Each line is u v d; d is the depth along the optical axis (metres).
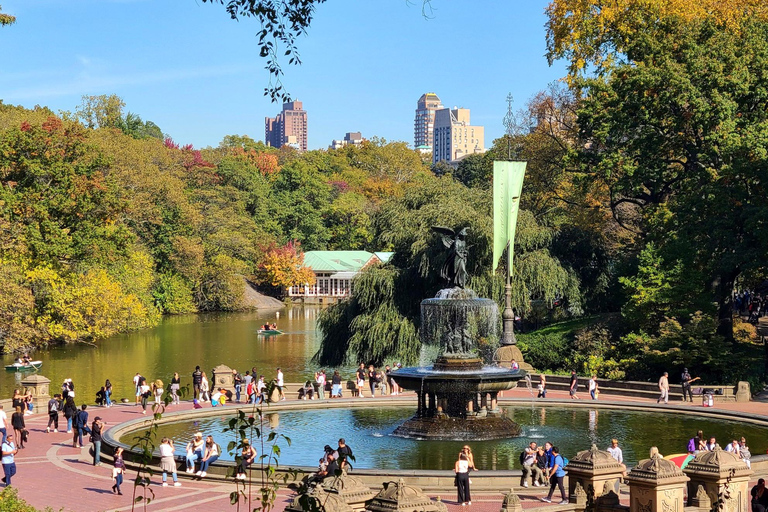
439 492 31.00
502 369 42.72
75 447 40.44
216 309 158.00
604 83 75.56
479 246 68.62
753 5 79.38
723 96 68.06
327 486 21.91
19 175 87.44
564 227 84.62
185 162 178.38
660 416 47.75
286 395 56.12
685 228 63.28
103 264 103.69
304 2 17.78
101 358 85.19
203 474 33.38
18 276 84.94
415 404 52.91
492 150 140.00
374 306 70.31
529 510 25.03
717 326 62.47
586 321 71.69
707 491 25.05
